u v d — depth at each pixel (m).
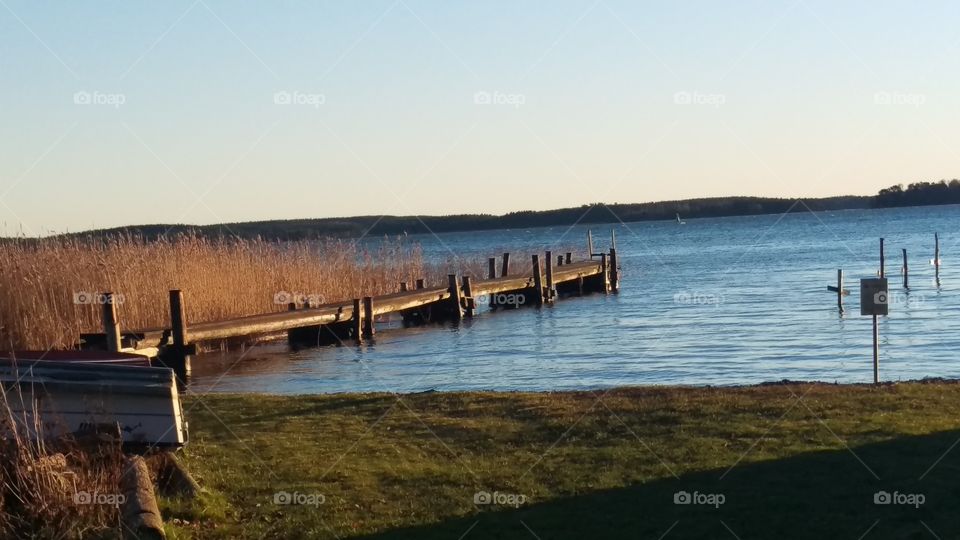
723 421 11.66
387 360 23.80
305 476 9.82
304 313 25.48
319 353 25.39
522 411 12.94
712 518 8.06
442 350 25.38
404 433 11.91
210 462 10.45
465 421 12.45
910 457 9.63
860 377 18.66
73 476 7.84
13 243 21.62
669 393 13.82
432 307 33.22
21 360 9.76
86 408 9.05
